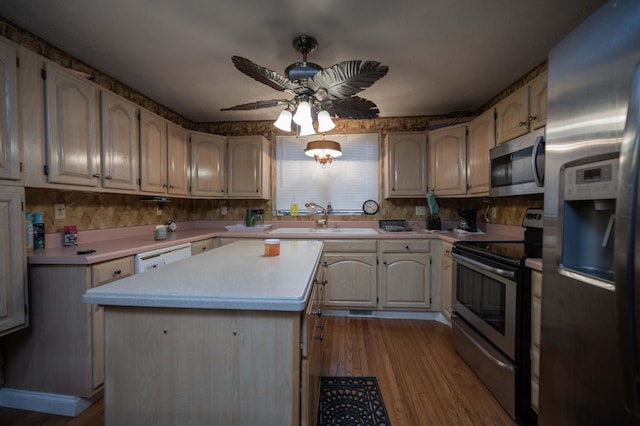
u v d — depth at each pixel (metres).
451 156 2.77
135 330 0.87
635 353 0.74
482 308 1.79
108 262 1.65
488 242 2.11
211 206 3.53
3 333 1.35
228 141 3.21
